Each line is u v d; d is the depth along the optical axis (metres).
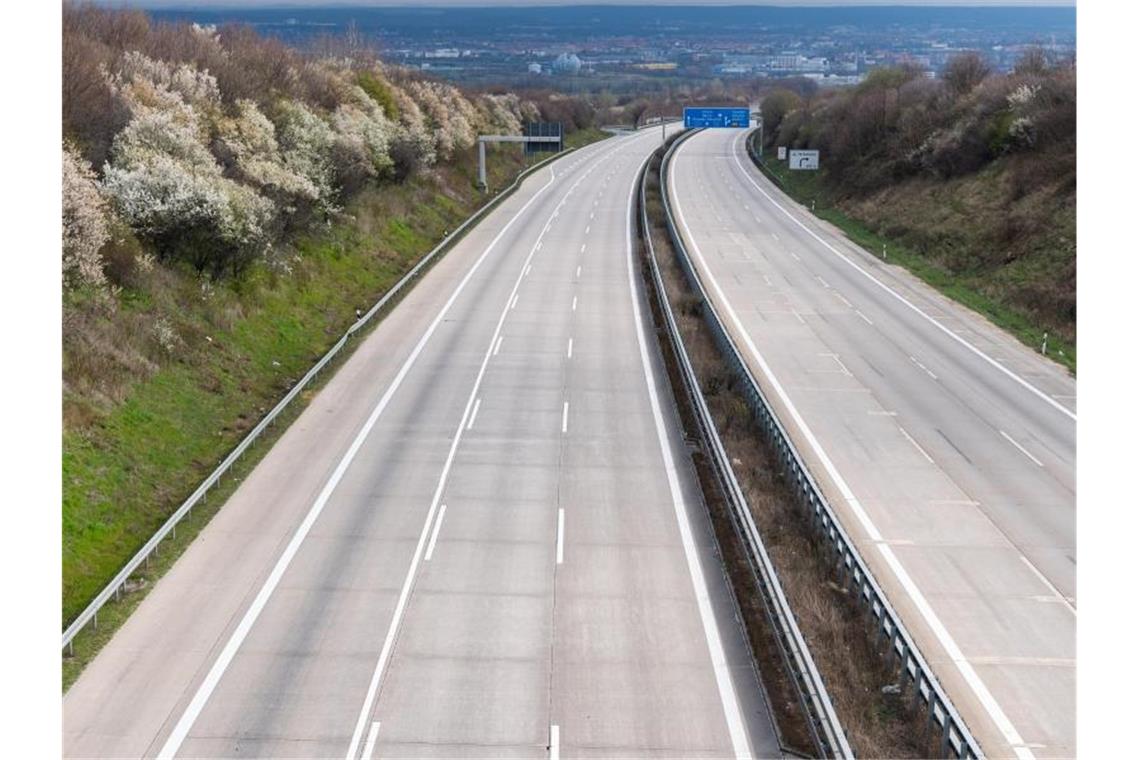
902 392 36.22
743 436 31.20
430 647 19.23
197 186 36.88
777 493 27.25
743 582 22.05
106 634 19.31
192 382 31.56
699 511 25.53
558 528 24.38
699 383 36.00
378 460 28.19
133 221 35.44
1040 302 48.16
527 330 42.41
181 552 22.67
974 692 18.67
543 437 30.33
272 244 42.44
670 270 56.28
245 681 18.00
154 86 45.00
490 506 25.48
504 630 19.91
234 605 20.53
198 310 35.56
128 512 24.22
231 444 29.14
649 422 31.86
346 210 54.75
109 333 30.28
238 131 48.22
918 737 17.06
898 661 19.39
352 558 22.61
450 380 35.44
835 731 15.88
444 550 23.11
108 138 39.16
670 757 16.44
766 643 19.75
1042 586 22.61
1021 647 20.17
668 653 19.31
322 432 30.17
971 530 25.31
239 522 24.20
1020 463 29.89
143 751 16.09
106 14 52.78
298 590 21.17
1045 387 37.44
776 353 40.81
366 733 16.72
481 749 16.44
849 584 22.12
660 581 22.02
